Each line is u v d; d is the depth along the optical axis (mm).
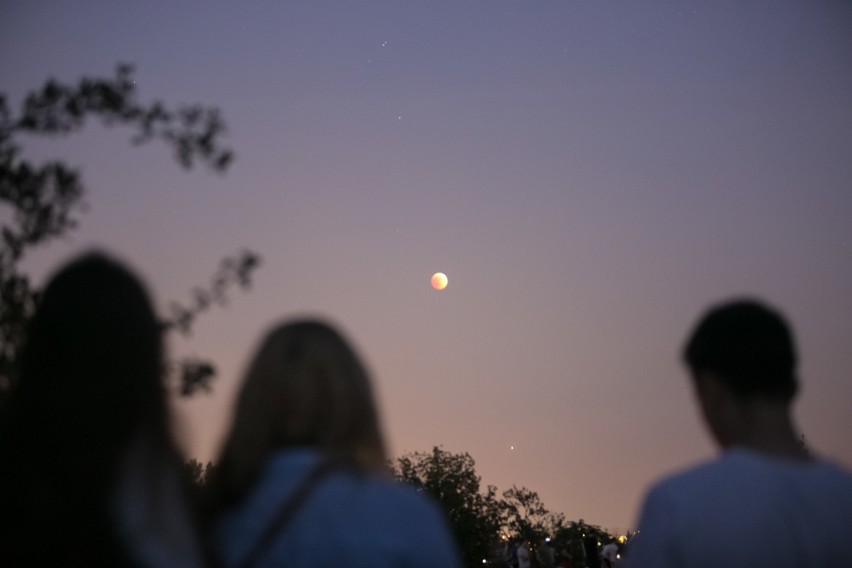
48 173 5145
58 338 2047
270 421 2420
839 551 2359
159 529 2068
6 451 2018
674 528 2391
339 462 2361
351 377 2461
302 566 2252
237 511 2355
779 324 2621
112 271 2125
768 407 2568
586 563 25484
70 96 5500
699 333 2684
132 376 2062
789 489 2400
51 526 1960
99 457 2002
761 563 2338
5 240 5004
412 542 2283
